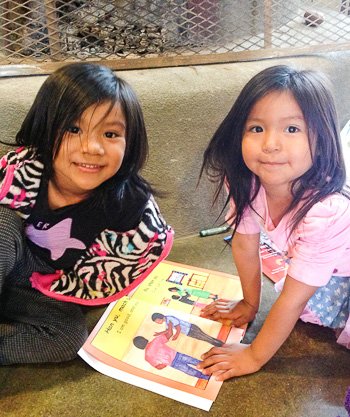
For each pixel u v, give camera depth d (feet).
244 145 2.43
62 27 3.57
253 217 2.93
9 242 2.59
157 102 3.53
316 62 4.00
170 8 3.90
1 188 2.58
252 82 2.36
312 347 3.10
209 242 4.16
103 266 3.03
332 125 2.36
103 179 2.48
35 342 2.94
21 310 3.09
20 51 3.66
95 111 2.27
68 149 2.35
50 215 2.72
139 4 3.84
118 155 2.41
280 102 2.26
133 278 3.09
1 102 3.14
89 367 2.94
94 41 3.83
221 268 3.83
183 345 3.03
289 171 2.39
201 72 3.81
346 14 4.27
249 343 3.12
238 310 3.24
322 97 2.30
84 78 2.28
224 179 2.90
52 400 2.75
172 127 3.67
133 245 2.95
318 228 2.45
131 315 3.25
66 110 2.27
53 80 2.32
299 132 2.31
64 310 3.10
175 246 4.10
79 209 2.73
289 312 2.66
